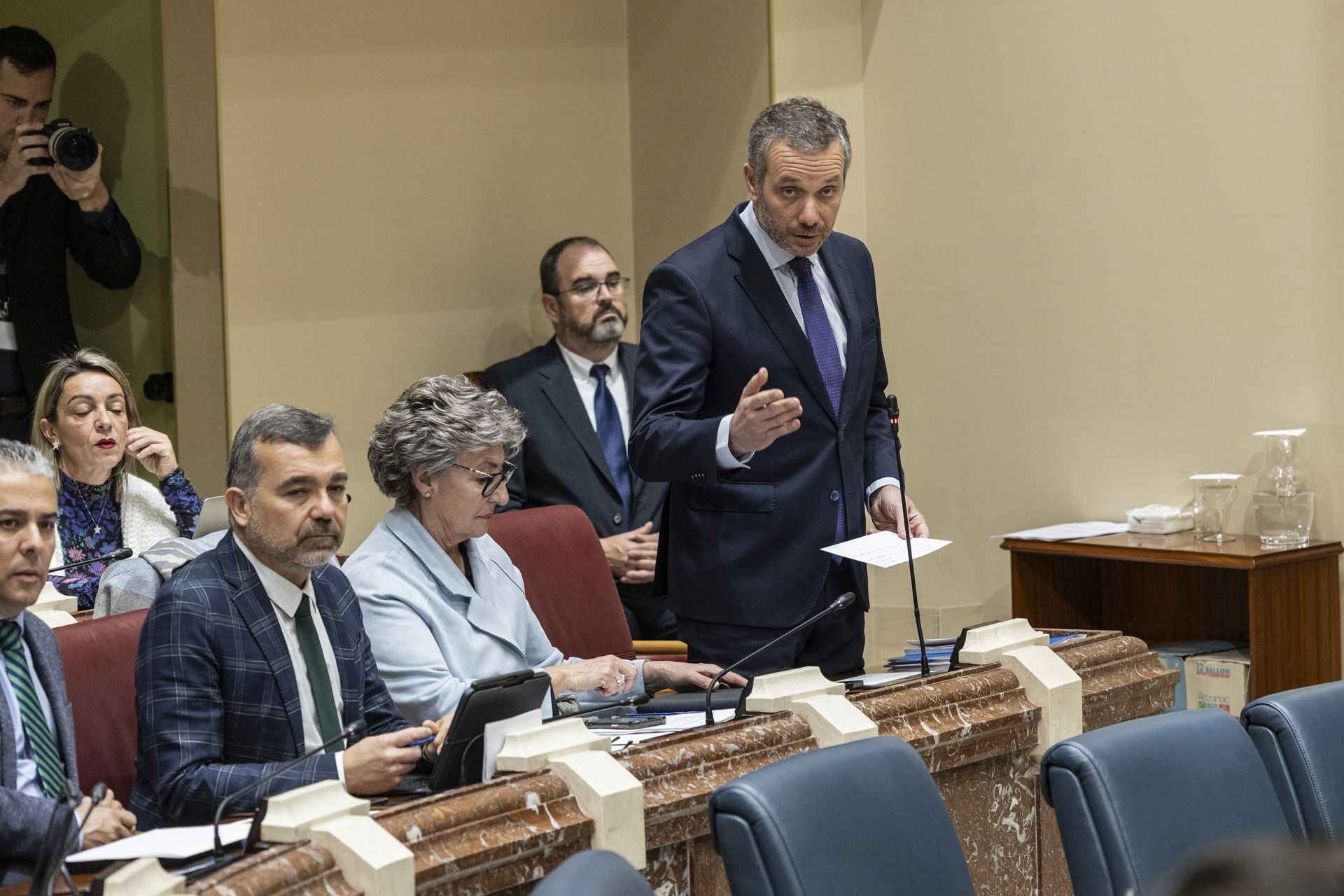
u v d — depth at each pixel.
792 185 6.96
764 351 7.25
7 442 5.31
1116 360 11.91
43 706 5.39
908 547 6.77
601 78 14.08
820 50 13.25
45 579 5.27
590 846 4.94
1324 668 10.54
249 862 4.14
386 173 12.74
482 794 4.76
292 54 12.21
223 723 5.64
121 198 11.76
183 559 7.75
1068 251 12.17
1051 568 11.73
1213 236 11.27
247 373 12.02
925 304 13.21
